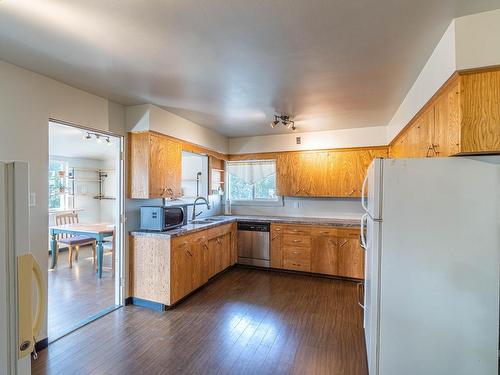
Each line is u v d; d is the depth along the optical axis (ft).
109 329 8.63
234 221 15.29
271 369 6.78
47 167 7.80
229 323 9.06
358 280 13.10
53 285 12.57
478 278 5.07
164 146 11.09
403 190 5.42
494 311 5.03
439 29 5.46
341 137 14.44
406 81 8.05
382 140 13.58
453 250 5.17
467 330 5.12
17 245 3.47
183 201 14.37
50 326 8.77
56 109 8.07
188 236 10.98
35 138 7.52
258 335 8.34
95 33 5.60
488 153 5.10
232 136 16.74
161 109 10.89
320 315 9.65
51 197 19.75
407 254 5.41
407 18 5.10
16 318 3.45
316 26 5.37
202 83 8.31
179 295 10.39
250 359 7.18
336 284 12.78
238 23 5.27
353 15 5.01
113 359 7.13
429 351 5.32
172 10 4.84
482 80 4.99
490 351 5.04
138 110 10.36
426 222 5.31
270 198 17.12
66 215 18.06
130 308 10.18
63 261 16.87
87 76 7.80
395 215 5.47
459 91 5.11
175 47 6.19
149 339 8.07
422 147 7.52
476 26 4.99
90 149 17.97
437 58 6.07
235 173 17.53
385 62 6.88
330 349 7.62
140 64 7.04
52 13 4.91
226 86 8.54
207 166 15.76
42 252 7.62
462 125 5.06
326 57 6.64
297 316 9.57
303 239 14.06
